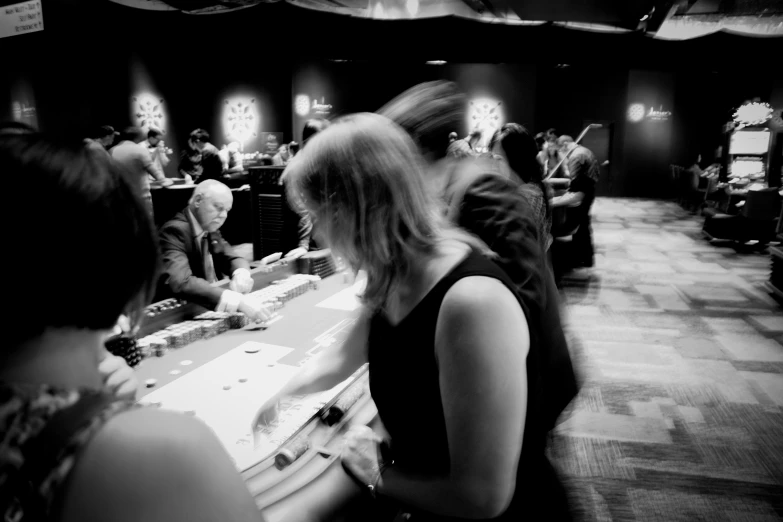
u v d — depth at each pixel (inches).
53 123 385.1
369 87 477.7
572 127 565.9
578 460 114.0
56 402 16.5
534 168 108.4
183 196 259.8
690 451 116.9
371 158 33.8
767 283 235.8
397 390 36.6
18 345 17.4
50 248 16.6
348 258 36.7
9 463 15.7
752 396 140.6
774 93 441.7
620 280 250.7
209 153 283.6
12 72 383.2
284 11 219.6
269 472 44.6
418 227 35.1
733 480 107.0
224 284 97.9
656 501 101.1
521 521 39.9
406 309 35.5
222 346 74.4
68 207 16.8
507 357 31.8
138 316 20.6
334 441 50.4
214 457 17.3
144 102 421.7
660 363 160.9
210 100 458.3
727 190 352.8
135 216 18.8
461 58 227.8
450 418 32.7
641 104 548.7
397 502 37.6
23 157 17.0
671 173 554.6
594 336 181.9
